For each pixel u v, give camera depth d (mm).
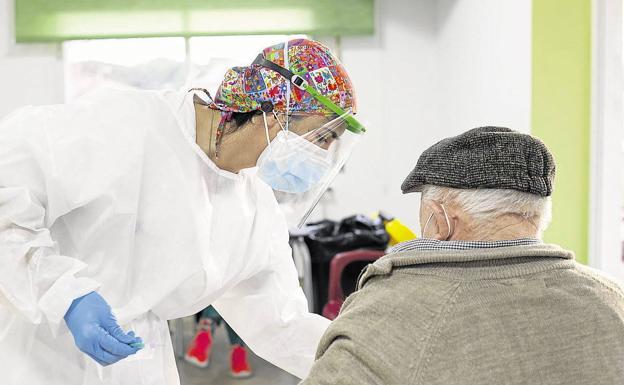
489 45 4258
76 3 5188
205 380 3939
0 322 1462
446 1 5148
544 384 970
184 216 1454
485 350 965
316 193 1645
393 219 4102
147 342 1506
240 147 1512
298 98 1476
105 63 5316
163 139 1451
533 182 1049
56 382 1463
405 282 1038
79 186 1360
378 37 5438
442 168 1084
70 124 1393
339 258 3820
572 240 3502
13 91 5258
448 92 5203
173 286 1458
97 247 1441
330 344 1038
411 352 958
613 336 1024
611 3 3311
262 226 1636
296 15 5309
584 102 3490
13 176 1331
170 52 5297
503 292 1005
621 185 3398
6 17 5207
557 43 3488
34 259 1312
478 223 1068
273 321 1701
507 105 3955
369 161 5504
